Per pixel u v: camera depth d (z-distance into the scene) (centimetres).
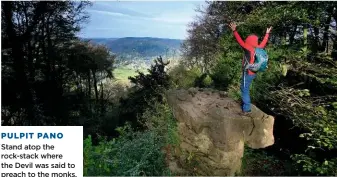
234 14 1416
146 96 1644
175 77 1800
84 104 2242
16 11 1898
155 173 693
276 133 1201
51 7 2081
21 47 1889
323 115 820
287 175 830
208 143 692
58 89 2066
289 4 1103
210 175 688
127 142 748
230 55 1365
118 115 1836
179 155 747
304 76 1148
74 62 2312
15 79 1781
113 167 687
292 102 949
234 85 1252
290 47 1165
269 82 1137
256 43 625
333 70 937
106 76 3412
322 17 1081
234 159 677
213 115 688
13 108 1756
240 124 667
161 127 786
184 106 746
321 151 965
